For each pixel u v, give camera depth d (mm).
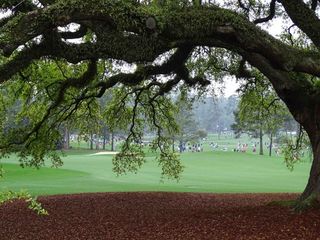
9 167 34969
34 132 16719
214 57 16109
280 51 8898
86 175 31328
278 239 8383
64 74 15828
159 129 20016
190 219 11398
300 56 9422
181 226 10383
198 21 8180
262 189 23875
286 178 32062
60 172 32656
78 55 8539
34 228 11359
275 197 18375
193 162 47938
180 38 8398
